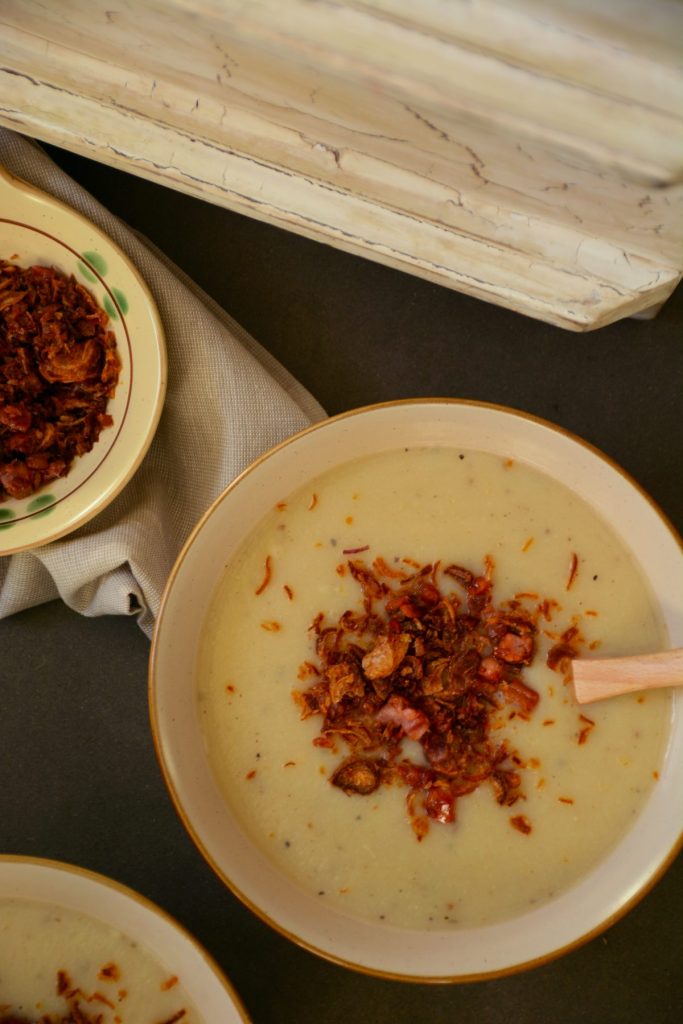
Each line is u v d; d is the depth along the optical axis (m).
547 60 0.37
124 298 0.42
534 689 0.40
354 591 0.41
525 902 0.40
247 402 0.45
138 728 0.46
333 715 0.40
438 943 0.40
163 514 0.46
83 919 0.41
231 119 0.41
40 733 0.47
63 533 0.42
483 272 0.41
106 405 0.43
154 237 0.47
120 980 0.40
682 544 0.39
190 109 0.41
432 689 0.40
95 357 0.43
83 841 0.46
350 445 0.40
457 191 0.40
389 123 0.40
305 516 0.41
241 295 0.47
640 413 0.46
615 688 0.38
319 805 0.41
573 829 0.40
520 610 0.40
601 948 0.45
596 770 0.40
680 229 0.40
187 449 0.46
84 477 0.43
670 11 0.36
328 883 0.40
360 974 0.45
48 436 0.43
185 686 0.41
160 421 0.46
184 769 0.40
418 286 0.46
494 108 0.38
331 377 0.47
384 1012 0.45
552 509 0.40
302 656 0.41
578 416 0.46
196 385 0.45
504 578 0.40
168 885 0.46
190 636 0.41
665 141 0.38
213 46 0.39
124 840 0.46
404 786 0.40
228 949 0.45
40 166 0.44
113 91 0.41
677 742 0.40
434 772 0.40
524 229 0.40
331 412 0.47
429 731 0.40
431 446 0.41
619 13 0.36
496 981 0.45
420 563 0.41
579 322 0.41
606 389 0.46
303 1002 0.45
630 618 0.40
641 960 0.45
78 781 0.46
